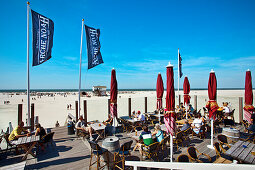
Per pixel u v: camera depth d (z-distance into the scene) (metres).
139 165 2.02
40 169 4.14
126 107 19.55
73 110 19.97
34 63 6.57
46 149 5.46
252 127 5.76
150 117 9.41
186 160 3.45
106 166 4.17
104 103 24.83
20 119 6.50
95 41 8.60
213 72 5.04
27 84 6.54
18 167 3.24
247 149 3.68
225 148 5.28
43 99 38.12
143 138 4.59
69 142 6.16
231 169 1.45
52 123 12.87
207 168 1.55
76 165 4.35
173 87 3.92
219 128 8.09
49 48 6.92
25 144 4.84
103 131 6.44
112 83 5.88
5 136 5.31
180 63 10.14
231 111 9.48
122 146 3.96
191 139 6.46
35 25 6.58
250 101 6.32
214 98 5.08
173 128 3.94
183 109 10.85
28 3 6.55
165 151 5.25
